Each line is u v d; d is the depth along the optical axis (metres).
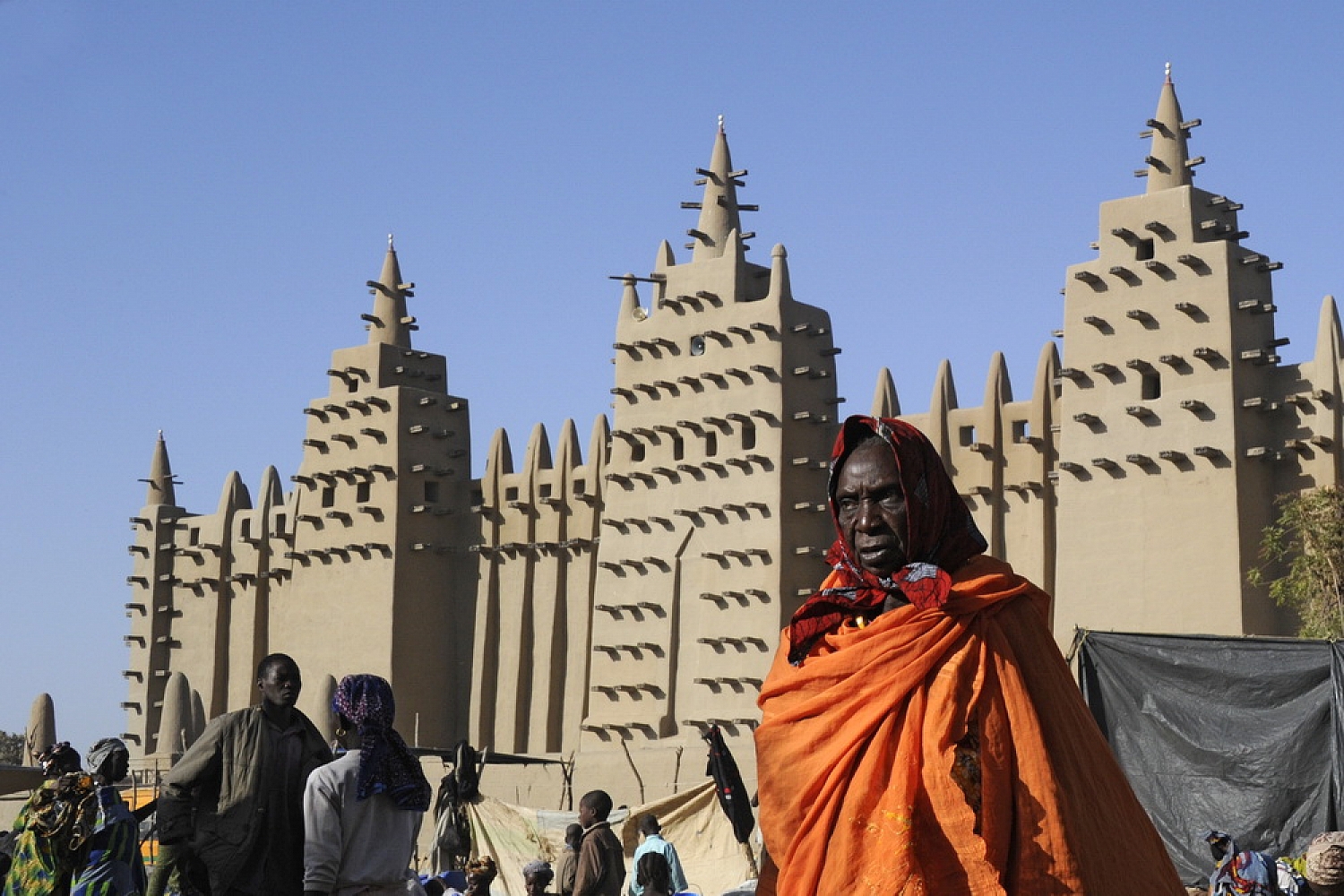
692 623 42.78
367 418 51.06
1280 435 34.62
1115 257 35.97
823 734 4.17
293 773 9.66
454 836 23.53
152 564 58.06
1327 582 30.83
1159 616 34.22
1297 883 13.62
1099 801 4.17
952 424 40.41
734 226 44.47
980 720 4.11
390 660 49.00
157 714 57.38
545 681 47.84
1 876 13.88
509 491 50.06
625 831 25.53
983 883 3.92
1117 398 35.53
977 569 4.34
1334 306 34.50
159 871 9.55
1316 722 14.90
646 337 44.53
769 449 41.59
